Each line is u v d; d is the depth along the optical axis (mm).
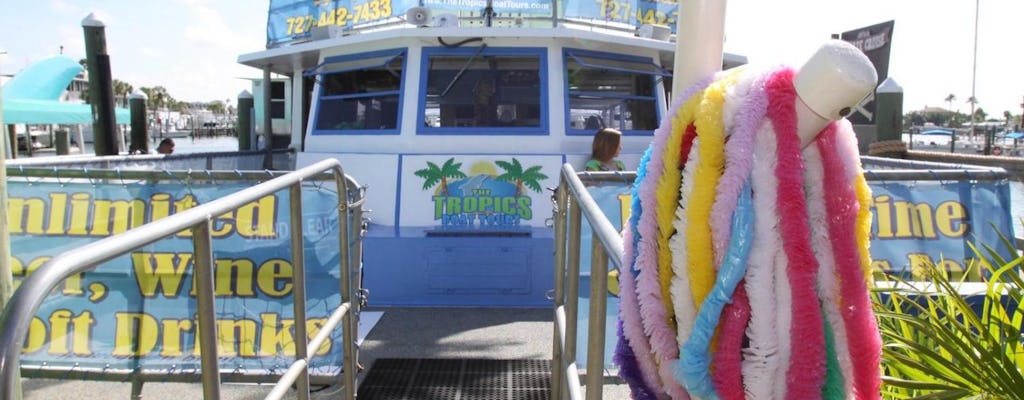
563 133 6215
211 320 2096
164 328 3641
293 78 8703
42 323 3578
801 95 1366
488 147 6199
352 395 3768
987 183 4156
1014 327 2600
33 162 4930
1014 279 2773
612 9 6809
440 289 5434
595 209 2041
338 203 3615
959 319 3270
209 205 2104
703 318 1389
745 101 1398
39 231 3906
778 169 1356
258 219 3809
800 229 1350
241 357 3748
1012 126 53156
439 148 6207
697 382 1402
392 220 5941
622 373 1756
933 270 3064
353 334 3818
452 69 6250
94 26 8867
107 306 3611
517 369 4328
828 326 1438
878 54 13656
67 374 3572
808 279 1349
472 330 4945
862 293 1441
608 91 6559
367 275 5426
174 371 3615
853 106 1349
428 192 5934
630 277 1607
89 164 5566
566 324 2535
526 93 6250
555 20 6434
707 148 1406
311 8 7363
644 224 1554
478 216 5914
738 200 1365
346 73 6715
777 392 1375
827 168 1459
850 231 1451
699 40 1997
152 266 3643
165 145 10992
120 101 60344
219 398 2145
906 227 4145
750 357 1373
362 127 6570
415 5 6473
